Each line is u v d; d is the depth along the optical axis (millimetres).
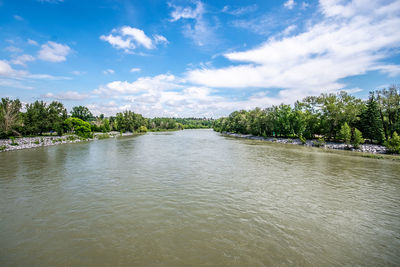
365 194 17172
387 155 39812
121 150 43969
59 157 34062
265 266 8133
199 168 26375
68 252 8961
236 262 8344
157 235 10398
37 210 13391
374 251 9375
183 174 23125
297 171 25266
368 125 54344
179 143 62188
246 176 22516
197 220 12086
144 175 22562
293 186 19125
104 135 84500
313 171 25375
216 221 11992
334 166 28672
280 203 14961
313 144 59750
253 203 14859
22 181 20000
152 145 55469
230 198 15773
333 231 11125
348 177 22703
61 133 68125
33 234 10477
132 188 17969
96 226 11297
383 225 11914
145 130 141500
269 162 31141
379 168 27750
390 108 51031
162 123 184125
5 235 10367
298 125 74312
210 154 39031
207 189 17859
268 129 87000
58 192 16859
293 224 11812
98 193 16641
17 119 54719
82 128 73125
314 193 17281
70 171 24266
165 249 9211
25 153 38031
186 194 16531
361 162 32125
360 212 13648
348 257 8867
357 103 60281
